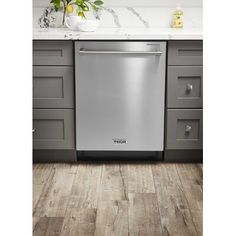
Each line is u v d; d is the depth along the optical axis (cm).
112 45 312
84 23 327
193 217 246
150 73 317
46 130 328
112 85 319
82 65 316
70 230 230
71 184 293
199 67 318
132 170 319
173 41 314
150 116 324
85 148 329
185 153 334
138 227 234
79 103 322
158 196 273
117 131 326
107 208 256
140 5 374
